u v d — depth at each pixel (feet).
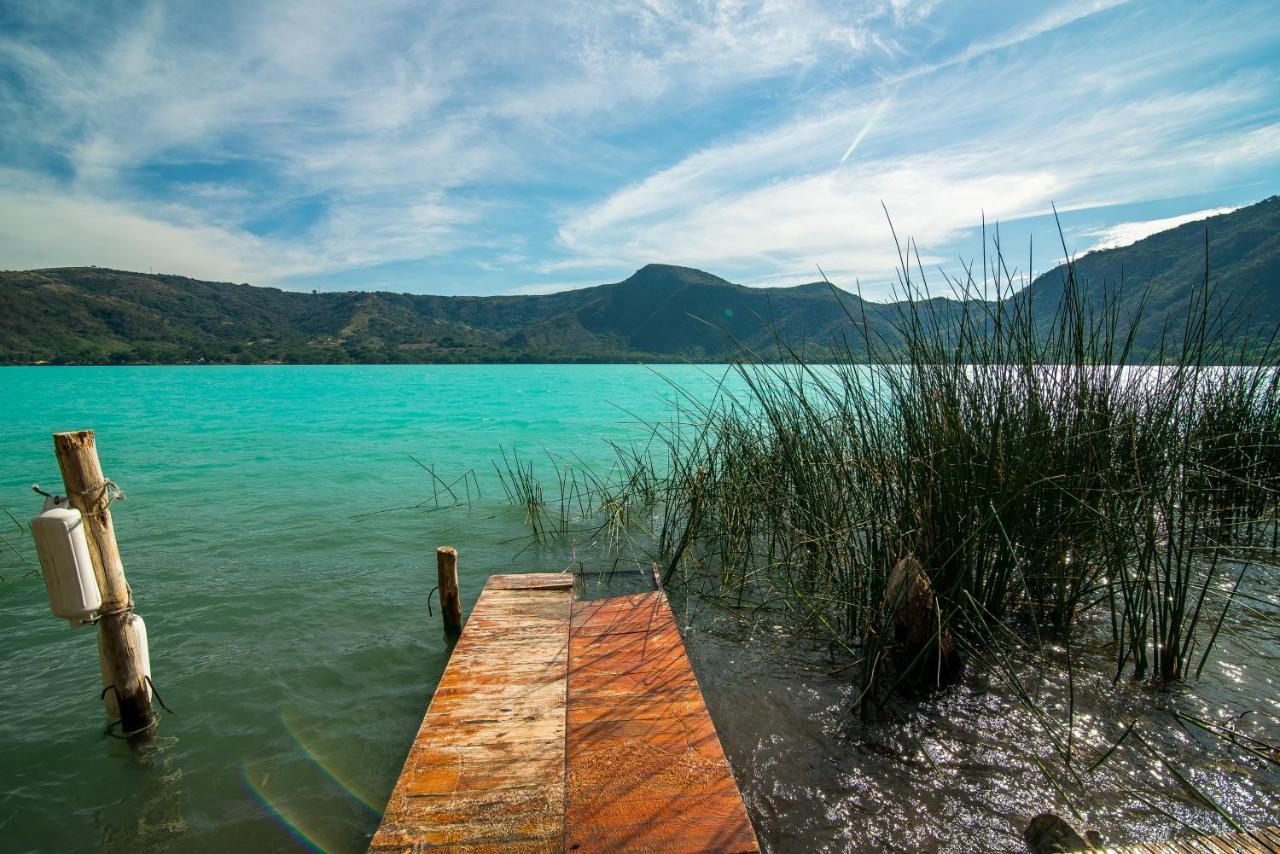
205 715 10.28
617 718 8.82
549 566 17.33
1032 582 11.55
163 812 8.17
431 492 27.63
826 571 13.15
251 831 7.85
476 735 8.39
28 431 52.11
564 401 86.79
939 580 10.85
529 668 10.30
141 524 22.07
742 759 8.61
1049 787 7.81
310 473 32.53
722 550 16.44
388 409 75.05
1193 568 13.08
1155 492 10.60
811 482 14.44
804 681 10.57
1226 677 10.00
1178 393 11.70
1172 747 8.38
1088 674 10.14
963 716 9.29
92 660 12.26
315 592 15.52
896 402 11.98
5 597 15.38
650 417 62.34
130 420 61.21
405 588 15.84
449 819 6.84
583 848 6.44
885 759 8.48
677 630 11.78
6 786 8.62
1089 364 11.59
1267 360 16.38
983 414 11.50
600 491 24.85
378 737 9.73
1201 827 7.06
